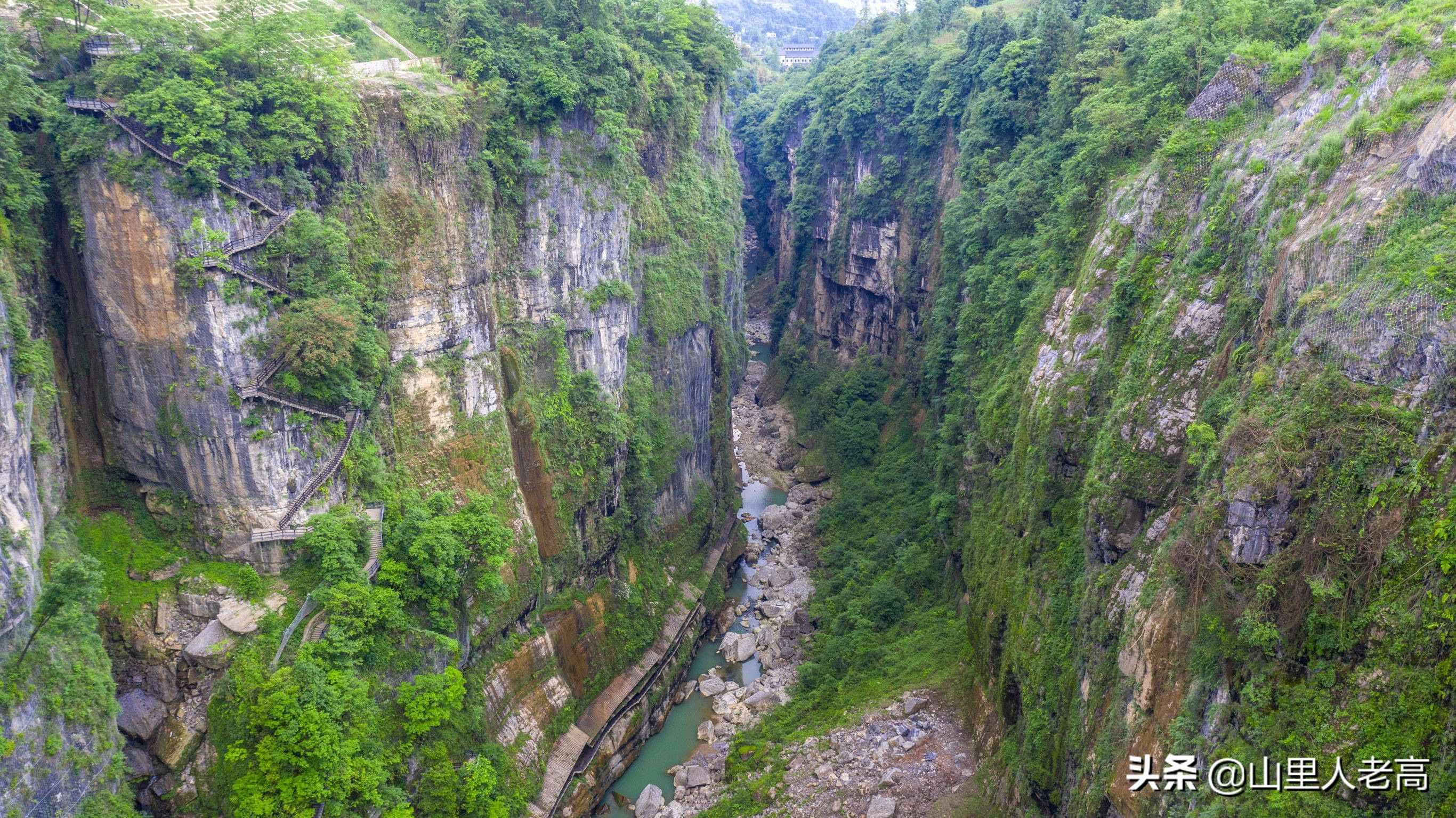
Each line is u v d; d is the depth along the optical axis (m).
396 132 40.19
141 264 33.41
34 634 27.30
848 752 42.91
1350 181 27.48
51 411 33.03
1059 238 48.50
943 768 40.69
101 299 34.06
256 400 34.81
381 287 39.25
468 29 45.75
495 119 45.28
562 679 44.88
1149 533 30.66
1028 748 34.31
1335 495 22.88
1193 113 38.47
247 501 35.19
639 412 54.12
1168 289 34.34
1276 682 23.05
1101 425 36.53
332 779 31.06
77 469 34.94
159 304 33.66
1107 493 32.72
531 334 48.09
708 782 44.75
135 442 35.31
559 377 48.91
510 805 38.38
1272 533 24.03
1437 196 24.28
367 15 47.59
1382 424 22.50
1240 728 23.47
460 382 42.97
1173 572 26.97
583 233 49.84
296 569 35.69
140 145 32.84
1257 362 27.50
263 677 32.22
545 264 48.19
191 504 35.53
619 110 52.88
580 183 49.47
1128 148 45.94
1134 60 53.72
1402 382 22.66
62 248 34.41
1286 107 35.22
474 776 35.81
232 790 30.91
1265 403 25.67
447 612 37.78
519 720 42.00
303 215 35.50
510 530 42.75
